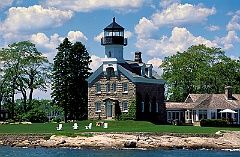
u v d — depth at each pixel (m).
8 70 131.00
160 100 117.75
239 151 78.00
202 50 145.88
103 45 114.88
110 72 112.44
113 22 115.81
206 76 140.12
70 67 124.50
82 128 98.12
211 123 103.69
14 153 77.25
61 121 129.50
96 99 114.06
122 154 74.44
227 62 144.00
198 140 82.75
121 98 110.75
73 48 125.62
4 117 145.12
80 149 81.06
